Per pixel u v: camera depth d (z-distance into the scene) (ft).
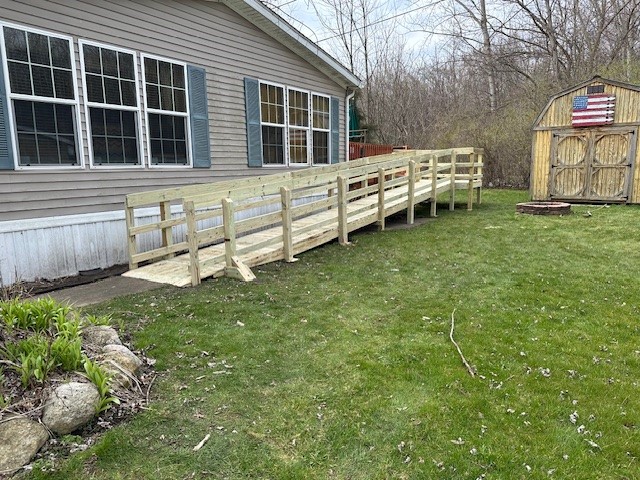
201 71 24.22
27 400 7.79
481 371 10.25
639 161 33.14
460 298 15.28
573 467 7.22
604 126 34.30
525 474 7.07
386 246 23.20
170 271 18.38
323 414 8.65
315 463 7.36
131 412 8.43
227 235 17.58
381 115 83.51
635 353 11.16
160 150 22.62
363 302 14.93
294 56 31.01
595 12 54.29
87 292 16.11
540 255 20.65
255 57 27.84
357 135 63.10
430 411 8.70
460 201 40.86
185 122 23.79
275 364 10.62
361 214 26.73
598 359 10.85
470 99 77.10
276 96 29.99
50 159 18.20
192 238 16.49
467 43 66.23
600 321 13.16
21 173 17.22
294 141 31.99
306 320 13.34
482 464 7.29
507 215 31.86
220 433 8.02
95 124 19.69
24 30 16.93
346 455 7.54
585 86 34.68
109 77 20.01
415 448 7.68
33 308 10.15
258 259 19.21
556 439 7.89
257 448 7.67
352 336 12.23
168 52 22.50
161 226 19.63
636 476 7.04
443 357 10.93
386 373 10.18
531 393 9.36
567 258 20.04
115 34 20.06
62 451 7.25
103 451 7.32
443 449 7.65
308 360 10.84
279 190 19.94
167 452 7.47
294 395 9.29
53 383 8.19
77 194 19.16
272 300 14.99
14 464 6.79
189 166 24.12
